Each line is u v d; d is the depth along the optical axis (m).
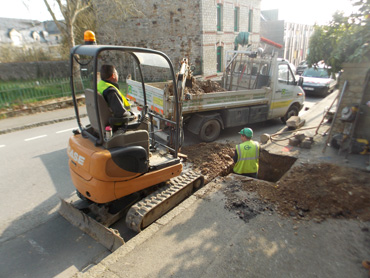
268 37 30.45
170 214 3.71
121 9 15.83
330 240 3.15
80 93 12.84
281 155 5.71
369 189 4.07
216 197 4.12
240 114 7.57
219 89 8.05
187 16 16.53
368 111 5.29
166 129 6.35
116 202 4.10
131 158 3.46
